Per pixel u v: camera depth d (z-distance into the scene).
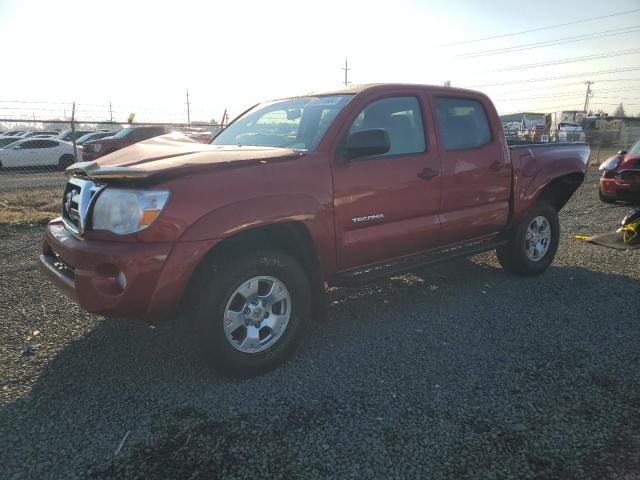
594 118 42.78
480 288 5.07
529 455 2.47
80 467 2.38
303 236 3.47
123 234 2.88
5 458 2.43
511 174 4.93
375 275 3.88
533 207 5.27
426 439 2.61
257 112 4.61
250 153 3.27
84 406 2.90
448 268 5.81
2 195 11.17
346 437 2.62
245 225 3.06
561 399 2.97
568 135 30.14
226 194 3.02
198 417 2.80
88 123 13.77
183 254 2.88
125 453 2.48
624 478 2.30
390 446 2.55
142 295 2.85
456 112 4.59
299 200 3.32
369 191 3.75
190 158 3.06
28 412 2.83
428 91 4.36
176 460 2.43
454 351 3.63
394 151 4.02
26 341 3.75
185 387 3.14
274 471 2.36
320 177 3.46
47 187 13.77
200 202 2.93
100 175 2.96
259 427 2.71
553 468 2.38
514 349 3.65
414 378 3.24
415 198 4.07
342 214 3.61
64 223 3.52
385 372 3.33
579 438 2.60
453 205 4.42
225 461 2.43
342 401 2.97
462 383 3.17
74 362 3.44
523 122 38.41
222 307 3.06
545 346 3.70
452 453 2.49
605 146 34.56
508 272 5.59
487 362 3.46
